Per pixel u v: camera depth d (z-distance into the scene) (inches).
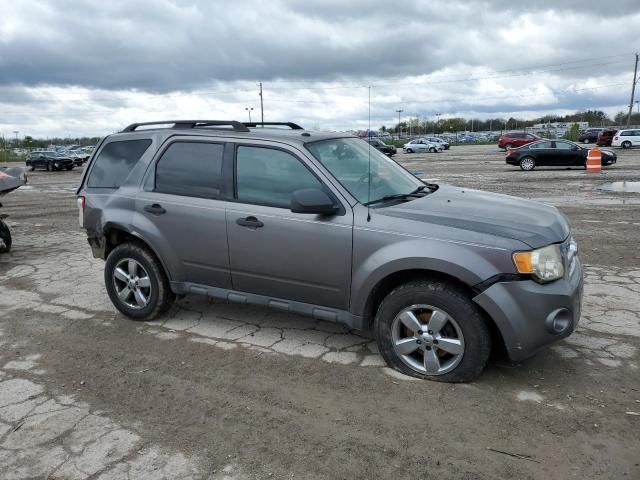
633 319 194.1
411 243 145.8
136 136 204.7
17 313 220.2
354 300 156.8
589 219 406.6
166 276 197.6
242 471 114.3
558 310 139.4
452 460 115.7
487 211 156.3
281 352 173.6
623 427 126.0
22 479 114.0
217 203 178.7
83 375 162.2
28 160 1574.8
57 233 407.2
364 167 176.7
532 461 114.7
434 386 147.3
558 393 142.3
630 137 1747.0
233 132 182.7
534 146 992.2
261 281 173.8
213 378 157.5
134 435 129.2
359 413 135.6
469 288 143.8
